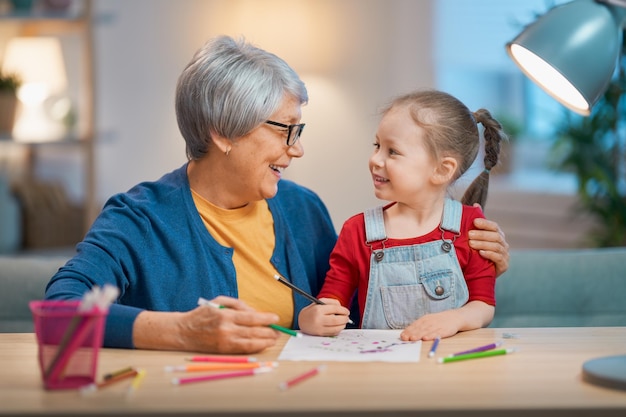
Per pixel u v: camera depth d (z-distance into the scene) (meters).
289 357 1.38
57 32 3.84
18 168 4.29
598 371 1.21
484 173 1.92
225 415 1.11
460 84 5.79
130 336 1.44
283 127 1.71
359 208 4.47
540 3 5.11
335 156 4.46
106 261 1.67
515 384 1.22
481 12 5.18
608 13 1.54
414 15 4.48
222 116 1.68
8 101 3.62
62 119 4.00
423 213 1.75
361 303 1.77
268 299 1.80
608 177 4.11
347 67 4.44
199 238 1.76
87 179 3.68
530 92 5.97
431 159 1.71
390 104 1.79
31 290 2.11
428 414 1.11
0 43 3.97
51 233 3.91
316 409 1.11
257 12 4.08
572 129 4.18
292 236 1.89
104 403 1.15
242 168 1.73
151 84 4.62
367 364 1.34
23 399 1.18
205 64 1.70
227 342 1.39
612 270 2.12
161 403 1.14
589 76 1.51
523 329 1.61
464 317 1.59
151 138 4.64
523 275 2.12
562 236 5.13
